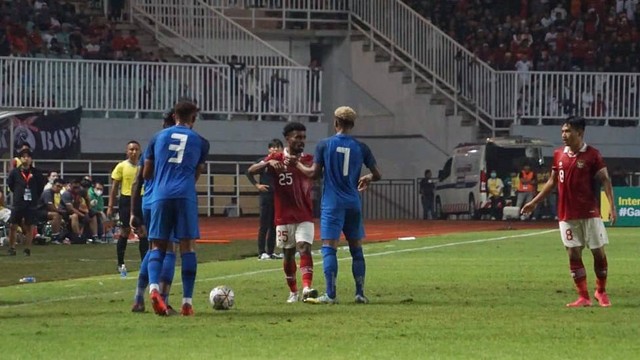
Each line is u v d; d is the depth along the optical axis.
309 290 37.09
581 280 36.56
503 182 99.88
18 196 65.88
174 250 34.72
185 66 100.50
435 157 110.75
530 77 106.94
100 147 98.50
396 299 38.25
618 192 90.00
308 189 37.81
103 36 105.25
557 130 106.88
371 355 26.03
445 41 109.75
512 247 64.31
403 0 117.62
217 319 32.72
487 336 29.17
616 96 108.00
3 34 102.38
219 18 105.88
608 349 27.02
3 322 32.31
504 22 117.50
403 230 86.25
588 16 117.94
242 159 104.62
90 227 75.00
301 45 116.38
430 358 25.59
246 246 68.00
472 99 108.44
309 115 103.94
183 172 33.75
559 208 36.81
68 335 29.47
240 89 102.00
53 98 96.88
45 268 54.28
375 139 114.81
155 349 27.05
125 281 46.53
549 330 30.30
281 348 27.16
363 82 115.62
